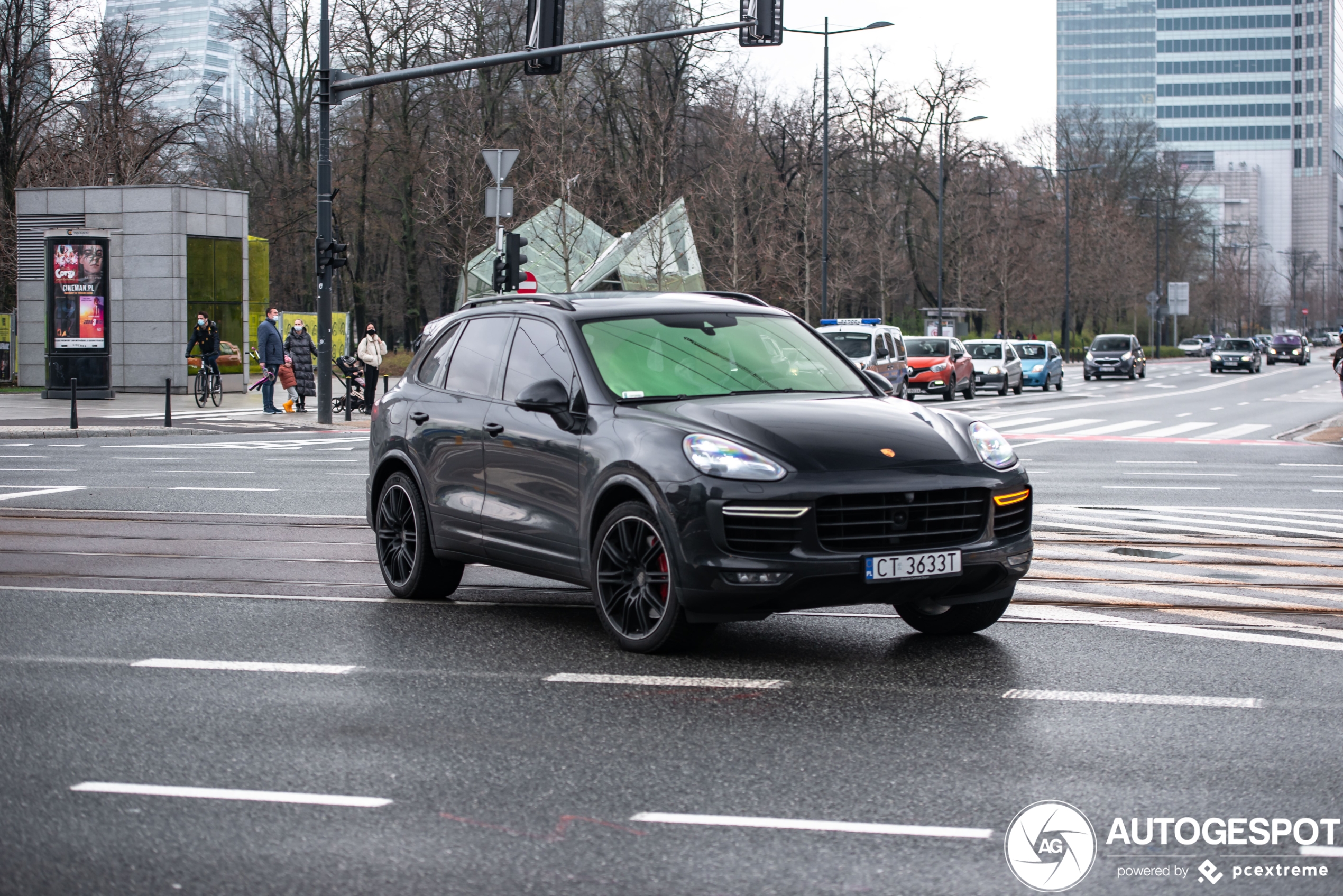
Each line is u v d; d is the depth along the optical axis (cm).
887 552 643
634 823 434
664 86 5325
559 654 688
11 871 395
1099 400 4094
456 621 778
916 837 422
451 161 5278
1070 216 9019
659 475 658
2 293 4734
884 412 707
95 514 1277
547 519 738
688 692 608
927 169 7075
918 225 7338
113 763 501
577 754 512
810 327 834
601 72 5303
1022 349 4891
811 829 429
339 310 6325
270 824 435
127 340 3575
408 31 5122
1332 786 473
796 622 774
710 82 5256
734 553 637
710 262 5497
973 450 688
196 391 3091
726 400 719
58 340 3247
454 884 384
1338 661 669
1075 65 19562
